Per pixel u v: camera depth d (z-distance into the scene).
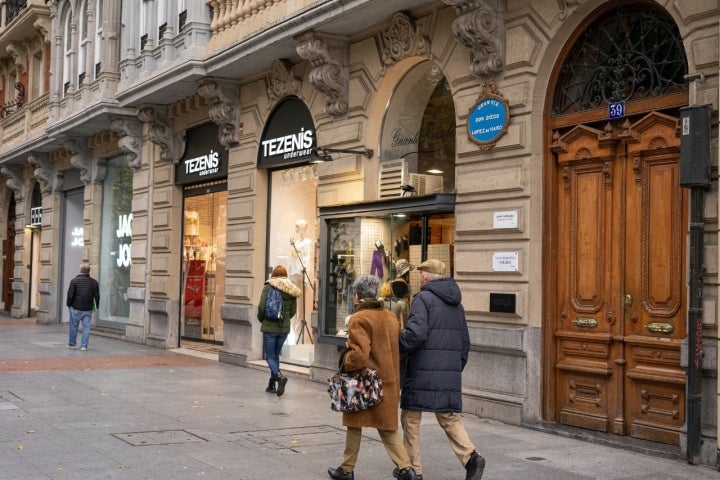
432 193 10.80
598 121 8.91
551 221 9.36
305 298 13.95
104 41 19.45
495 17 9.72
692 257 7.40
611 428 8.60
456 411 6.57
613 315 8.67
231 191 15.75
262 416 9.62
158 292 18.69
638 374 8.32
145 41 17.86
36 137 24.44
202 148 17.23
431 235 10.82
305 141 13.70
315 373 12.80
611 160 8.76
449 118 11.28
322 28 12.16
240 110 15.56
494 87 9.82
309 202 13.88
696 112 7.42
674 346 8.01
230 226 15.77
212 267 17.05
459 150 10.28
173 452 7.63
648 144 8.34
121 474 6.79
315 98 13.30
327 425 9.12
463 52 10.35
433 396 6.50
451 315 6.65
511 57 9.65
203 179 17.16
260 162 14.97
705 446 7.37
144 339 19.06
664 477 6.95
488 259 9.76
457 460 7.53
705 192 7.52
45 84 26.70
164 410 9.90
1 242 32.53
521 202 9.44
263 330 11.40
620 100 8.76
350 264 11.98
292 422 9.27
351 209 11.84
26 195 29.00
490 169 9.85
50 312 25.78
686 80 7.99
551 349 9.27
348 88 12.62
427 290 6.68
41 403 10.23
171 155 18.28
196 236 17.69
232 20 14.59
